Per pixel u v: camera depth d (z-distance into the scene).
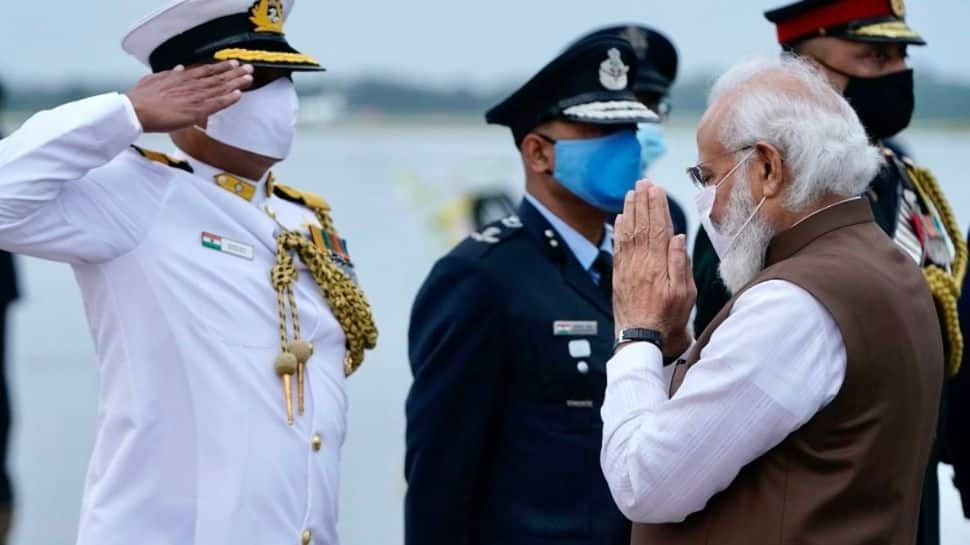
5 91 11.46
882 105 6.17
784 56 4.82
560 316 5.95
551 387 5.91
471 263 6.00
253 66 4.86
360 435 11.38
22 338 15.09
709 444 4.25
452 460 5.90
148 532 4.73
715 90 4.73
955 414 6.41
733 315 4.34
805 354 4.22
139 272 4.75
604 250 6.24
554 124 6.11
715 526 4.37
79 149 4.56
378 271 15.68
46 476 10.66
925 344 4.42
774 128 4.48
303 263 5.16
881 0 6.18
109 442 4.79
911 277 4.52
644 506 4.38
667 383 4.76
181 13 4.95
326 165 20.88
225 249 4.92
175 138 5.09
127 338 4.75
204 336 4.77
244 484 4.74
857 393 4.24
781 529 4.23
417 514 5.95
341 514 9.55
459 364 5.91
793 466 4.27
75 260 4.72
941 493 7.85
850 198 4.54
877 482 4.24
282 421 4.87
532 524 5.87
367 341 5.26
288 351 4.91
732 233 4.59
